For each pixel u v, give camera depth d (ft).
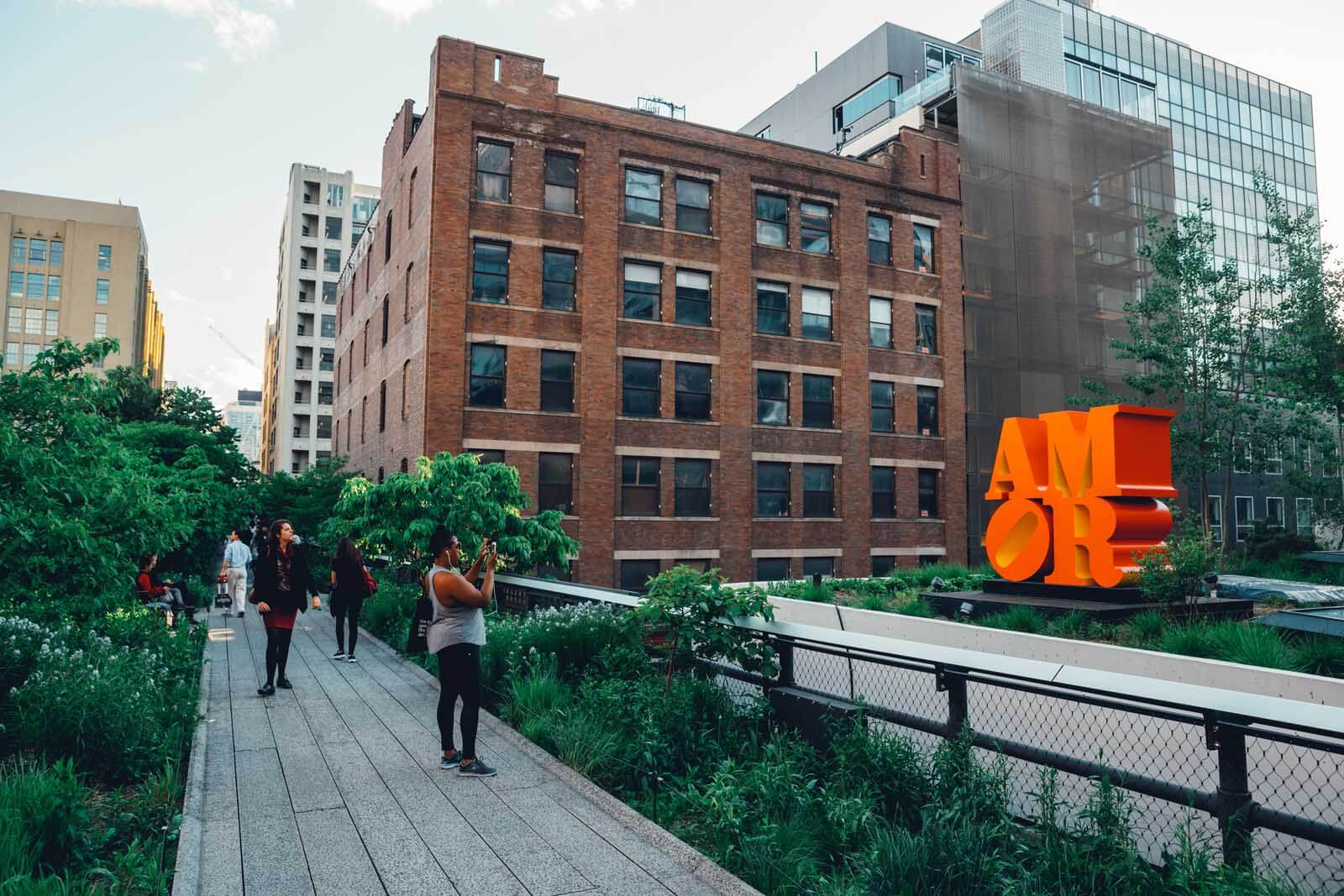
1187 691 13.58
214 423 131.95
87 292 301.02
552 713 24.20
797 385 94.94
